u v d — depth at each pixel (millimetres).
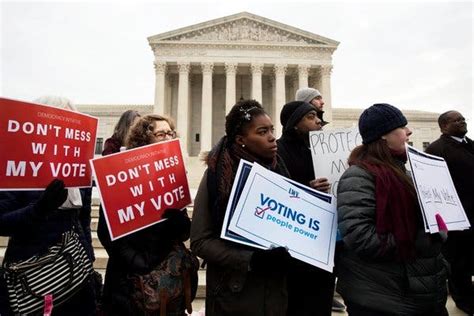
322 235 2797
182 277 2947
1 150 2523
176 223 2965
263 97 48344
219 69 45906
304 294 3242
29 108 2693
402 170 2781
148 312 2754
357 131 3727
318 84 45625
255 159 2775
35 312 2559
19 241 2693
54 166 2812
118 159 3008
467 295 5020
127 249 2910
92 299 3041
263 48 43688
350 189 2717
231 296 2486
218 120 47688
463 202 5066
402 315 2484
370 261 2592
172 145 3383
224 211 2592
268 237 2545
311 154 3807
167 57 42938
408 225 2494
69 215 3000
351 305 2752
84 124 3094
